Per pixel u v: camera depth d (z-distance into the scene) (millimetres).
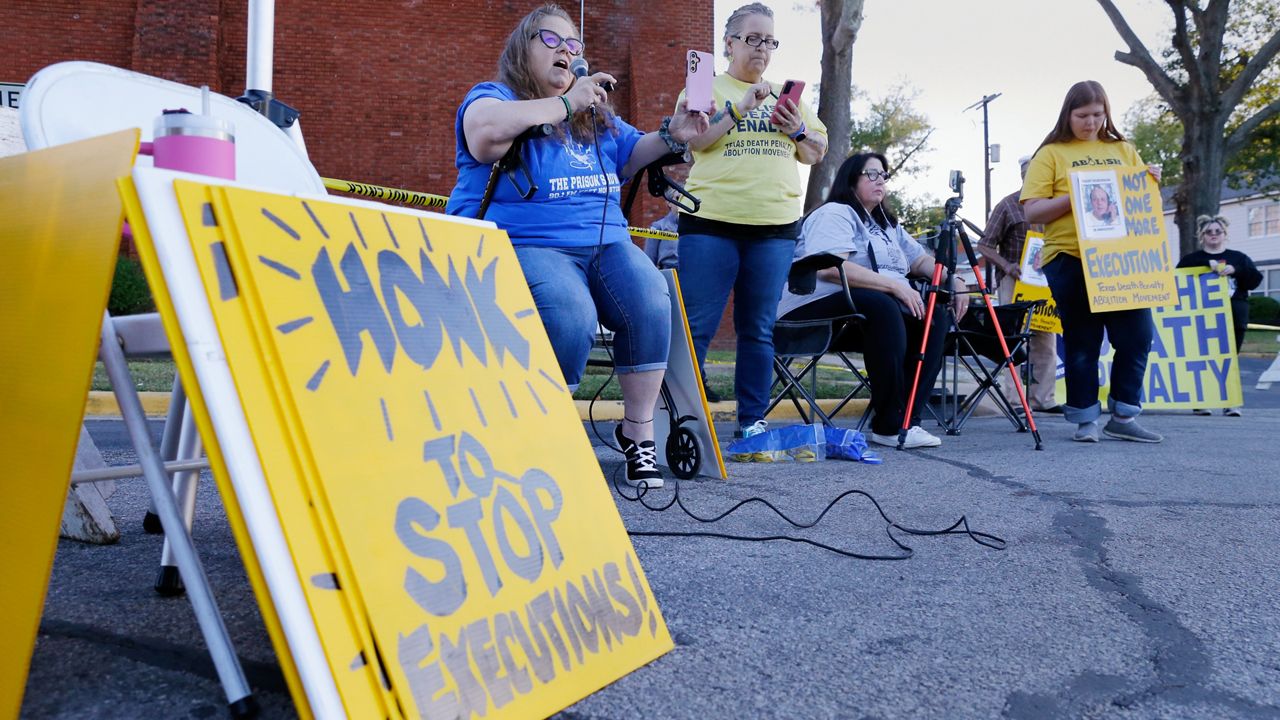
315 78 13414
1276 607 1879
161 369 7371
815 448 4004
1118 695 1422
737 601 1856
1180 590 1990
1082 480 3467
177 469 1644
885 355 4492
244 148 2041
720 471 3412
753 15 3904
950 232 4531
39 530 1163
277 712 1257
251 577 1057
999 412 7062
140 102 1839
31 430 1201
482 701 1206
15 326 1252
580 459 1604
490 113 2627
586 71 2861
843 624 1725
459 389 1420
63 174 1236
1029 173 4926
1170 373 6930
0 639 1184
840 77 11805
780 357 4516
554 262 2785
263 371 1141
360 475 1194
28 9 12602
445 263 1508
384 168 13578
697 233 3828
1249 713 1369
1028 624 1746
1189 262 7230
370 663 1101
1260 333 21625
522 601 1344
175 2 12695
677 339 3416
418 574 1209
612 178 3002
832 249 4457
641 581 1589
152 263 1092
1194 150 19250
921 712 1342
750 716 1315
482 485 1375
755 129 3822
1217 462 4016
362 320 1303
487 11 13812
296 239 1257
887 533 2482
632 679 1441
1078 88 4770
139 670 1407
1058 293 4918
